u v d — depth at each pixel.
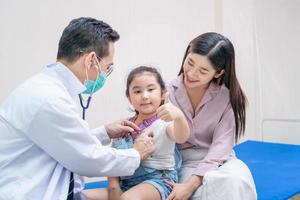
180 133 1.33
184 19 2.93
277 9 2.98
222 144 1.50
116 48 2.48
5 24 1.93
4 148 1.14
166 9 2.79
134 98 1.43
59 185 1.16
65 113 1.10
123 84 2.50
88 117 2.35
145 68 1.47
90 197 1.39
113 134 1.49
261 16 3.05
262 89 3.10
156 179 1.37
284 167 2.12
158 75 1.47
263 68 3.08
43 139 1.10
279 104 3.06
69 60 1.21
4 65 1.94
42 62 2.09
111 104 2.47
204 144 1.59
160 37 2.77
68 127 1.11
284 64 3.01
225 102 1.55
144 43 2.66
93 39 1.20
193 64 1.42
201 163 1.46
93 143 1.17
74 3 2.21
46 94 1.11
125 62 2.54
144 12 2.64
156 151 1.39
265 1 3.02
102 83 1.29
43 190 1.13
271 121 3.11
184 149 1.62
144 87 1.42
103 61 1.24
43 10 2.07
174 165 1.46
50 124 1.09
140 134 1.42
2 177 1.13
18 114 1.11
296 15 2.92
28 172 1.13
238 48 3.12
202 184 1.41
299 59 2.95
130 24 2.55
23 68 2.01
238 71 3.12
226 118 1.54
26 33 2.01
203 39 1.43
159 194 1.32
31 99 1.10
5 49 1.94
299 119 3.00
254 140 3.10
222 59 1.43
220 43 1.42
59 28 2.15
